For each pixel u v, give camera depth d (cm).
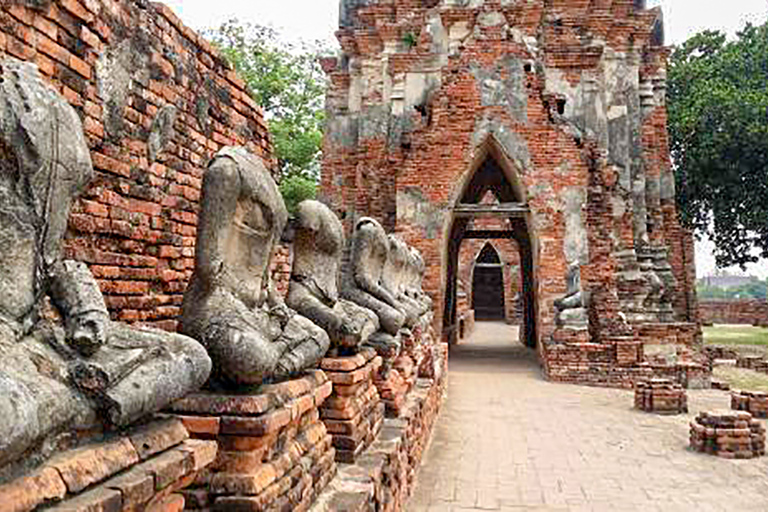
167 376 266
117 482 225
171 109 730
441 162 1655
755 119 2478
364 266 710
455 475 745
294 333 418
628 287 1741
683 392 1138
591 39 1908
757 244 2825
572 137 1623
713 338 2886
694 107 2558
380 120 1970
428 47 1902
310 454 408
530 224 1655
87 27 586
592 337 1562
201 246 380
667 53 2056
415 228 1648
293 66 2656
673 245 1986
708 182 2661
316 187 2452
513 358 1823
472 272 3538
